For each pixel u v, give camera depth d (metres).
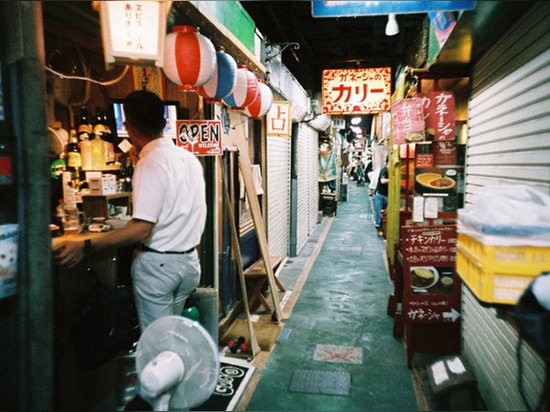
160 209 3.15
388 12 2.86
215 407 4.12
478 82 4.73
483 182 4.44
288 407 4.20
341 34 14.80
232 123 6.50
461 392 3.94
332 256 11.26
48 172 2.57
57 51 4.47
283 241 10.53
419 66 5.98
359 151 52.47
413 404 4.28
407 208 6.59
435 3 2.80
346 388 4.57
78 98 4.88
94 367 3.38
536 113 3.03
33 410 2.56
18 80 2.48
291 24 11.35
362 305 7.32
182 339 2.33
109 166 4.75
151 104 3.28
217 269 5.71
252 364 5.09
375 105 11.82
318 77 16.50
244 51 4.85
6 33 2.47
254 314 6.83
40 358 2.55
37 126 2.50
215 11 3.94
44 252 2.54
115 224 4.34
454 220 5.36
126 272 4.62
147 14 2.65
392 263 8.64
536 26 3.05
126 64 2.77
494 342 3.87
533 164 3.09
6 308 2.57
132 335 3.67
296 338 5.89
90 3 3.39
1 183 2.42
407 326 5.09
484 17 3.43
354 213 20.86
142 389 2.18
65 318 3.22
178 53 3.20
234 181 6.88
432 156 5.34
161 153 3.21
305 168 13.05
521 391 2.71
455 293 5.07
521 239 2.20
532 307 2.17
